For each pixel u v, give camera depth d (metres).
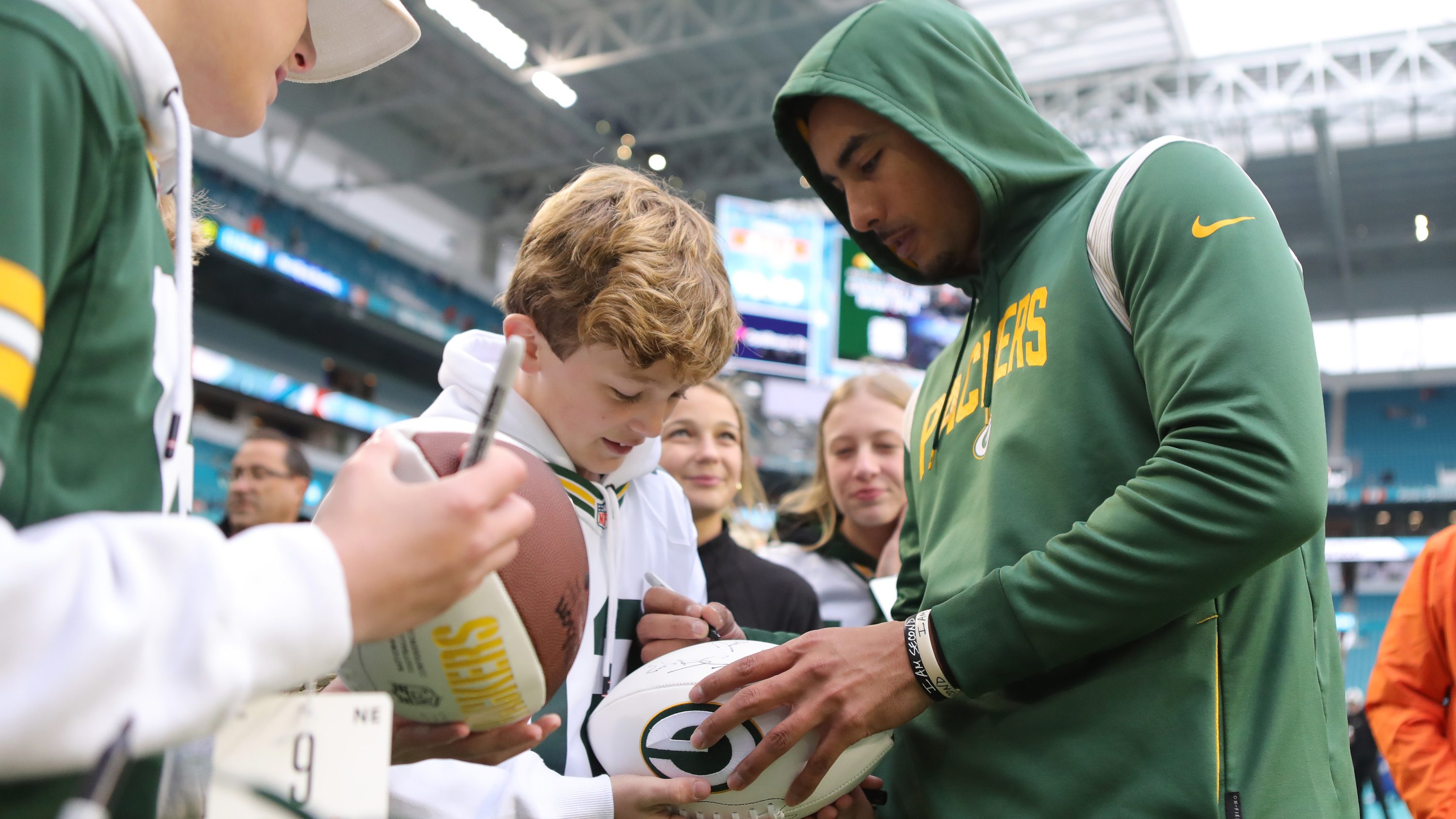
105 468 0.68
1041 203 1.53
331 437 13.48
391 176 16.02
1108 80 14.41
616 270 1.24
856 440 3.03
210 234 10.52
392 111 15.76
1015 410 1.37
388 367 15.45
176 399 0.77
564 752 1.25
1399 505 17.48
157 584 0.58
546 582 0.92
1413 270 20.59
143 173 0.73
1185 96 14.20
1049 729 1.24
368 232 15.47
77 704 0.53
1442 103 13.86
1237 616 1.21
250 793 0.70
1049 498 1.29
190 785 0.70
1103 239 1.33
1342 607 17.41
